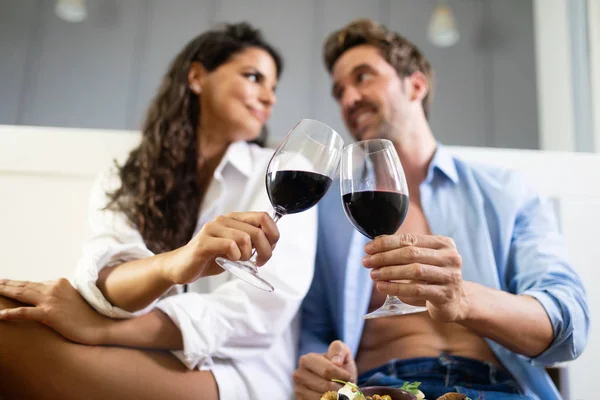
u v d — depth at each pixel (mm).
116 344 969
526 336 1103
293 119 3625
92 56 3697
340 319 1343
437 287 838
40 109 3613
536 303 1140
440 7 3594
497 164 1484
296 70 3689
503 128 3623
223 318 1062
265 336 1147
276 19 3764
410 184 1529
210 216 1426
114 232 1268
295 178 774
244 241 786
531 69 3668
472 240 1351
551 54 2941
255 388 1102
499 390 1146
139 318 997
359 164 803
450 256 841
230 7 3768
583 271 1396
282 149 797
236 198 1447
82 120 3619
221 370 1073
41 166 1438
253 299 1121
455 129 3639
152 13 3760
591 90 2297
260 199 1392
